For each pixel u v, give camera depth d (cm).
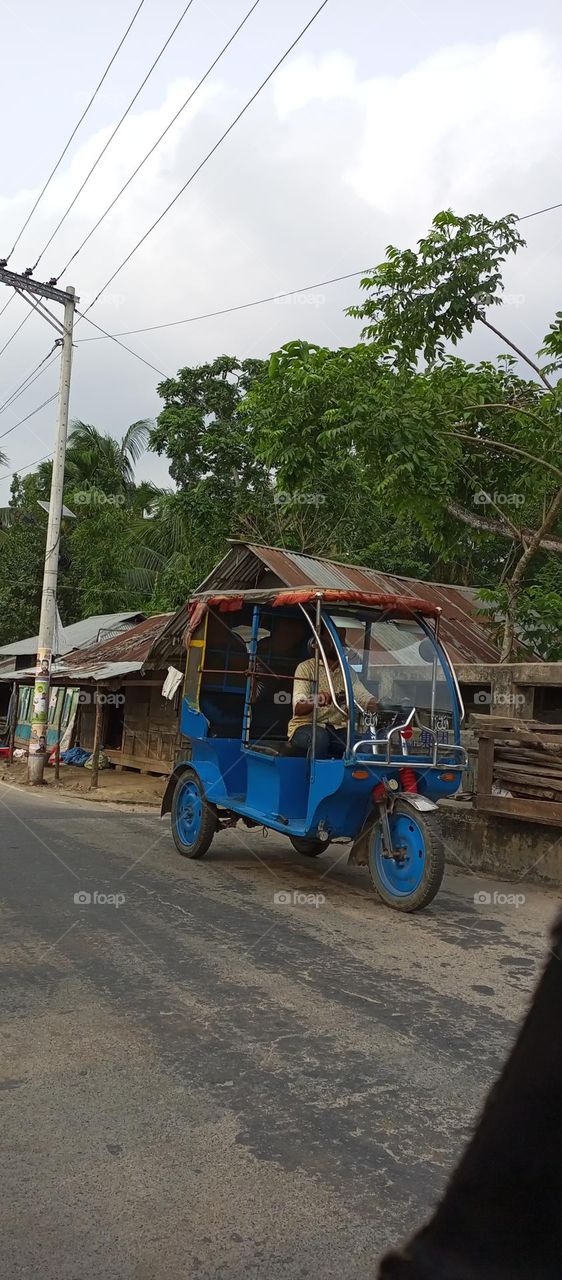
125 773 2034
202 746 890
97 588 2966
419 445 1077
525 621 1247
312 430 1143
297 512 1983
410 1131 345
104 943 589
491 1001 498
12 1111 357
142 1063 404
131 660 1888
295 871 857
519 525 1323
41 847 959
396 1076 396
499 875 871
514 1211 80
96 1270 262
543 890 804
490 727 877
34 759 1809
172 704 1916
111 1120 351
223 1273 262
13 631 3198
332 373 1126
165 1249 273
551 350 1109
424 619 818
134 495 3366
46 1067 398
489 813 859
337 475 1873
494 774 864
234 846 997
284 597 793
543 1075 82
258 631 862
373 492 1182
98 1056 411
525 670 980
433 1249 83
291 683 912
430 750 748
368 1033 446
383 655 803
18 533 3300
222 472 2009
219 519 1966
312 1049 425
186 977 525
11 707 2448
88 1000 483
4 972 526
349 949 595
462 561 2234
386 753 715
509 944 618
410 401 1109
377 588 1414
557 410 1164
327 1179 311
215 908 695
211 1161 322
